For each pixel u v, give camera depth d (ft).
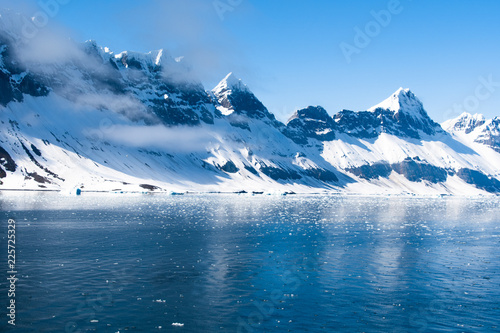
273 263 181.37
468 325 114.73
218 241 234.79
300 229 296.51
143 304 126.00
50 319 113.19
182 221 335.26
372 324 114.21
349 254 203.92
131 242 223.71
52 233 249.96
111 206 480.23
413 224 354.33
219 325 111.96
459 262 188.85
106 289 139.03
